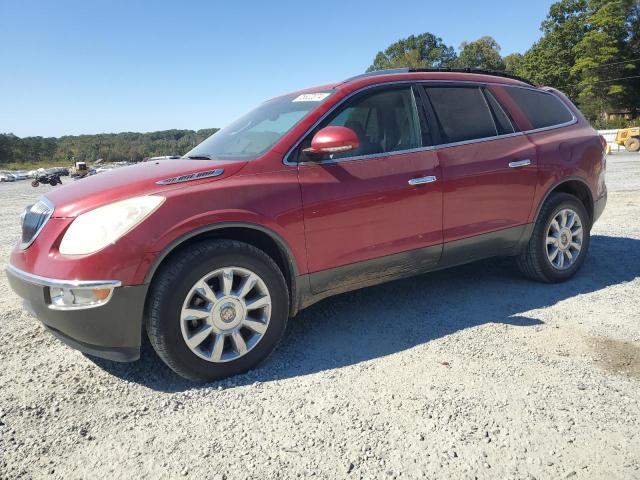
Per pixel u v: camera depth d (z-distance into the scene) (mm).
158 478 1998
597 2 60375
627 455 2078
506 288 4293
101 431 2336
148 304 2643
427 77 3805
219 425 2359
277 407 2502
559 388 2609
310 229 3043
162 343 2617
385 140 3449
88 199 2695
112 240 2520
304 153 3117
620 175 14391
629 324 3447
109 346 2621
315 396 2600
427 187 3479
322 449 2152
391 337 3338
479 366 2875
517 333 3338
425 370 2848
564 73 63312
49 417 2463
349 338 3354
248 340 2889
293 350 3193
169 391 2713
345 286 3318
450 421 2334
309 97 3549
